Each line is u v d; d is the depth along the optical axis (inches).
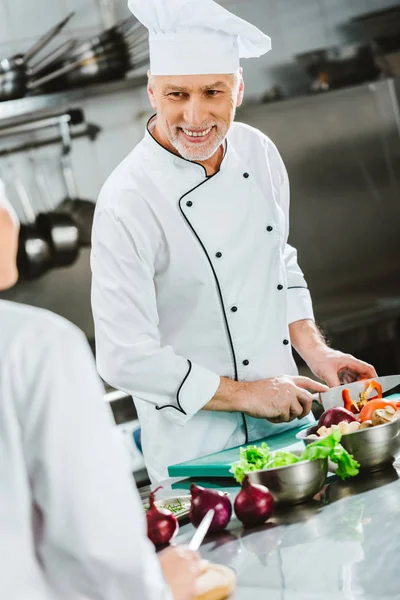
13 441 41.2
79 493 41.2
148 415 94.7
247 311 94.0
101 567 41.7
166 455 93.2
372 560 56.4
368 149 187.5
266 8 174.2
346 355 96.8
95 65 157.0
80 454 41.4
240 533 66.4
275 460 70.6
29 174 159.8
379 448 74.4
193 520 68.4
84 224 164.1
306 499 70.7
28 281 162.2
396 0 182.2
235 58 88.1
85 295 165.5
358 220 188.7
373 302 186.4
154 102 90.4
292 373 97.4
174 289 92.6
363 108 185.8
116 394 150.5
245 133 98.6
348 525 63.7
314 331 101.5
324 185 184.9
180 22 84.9
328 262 186.7
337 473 73.2
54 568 42.3
